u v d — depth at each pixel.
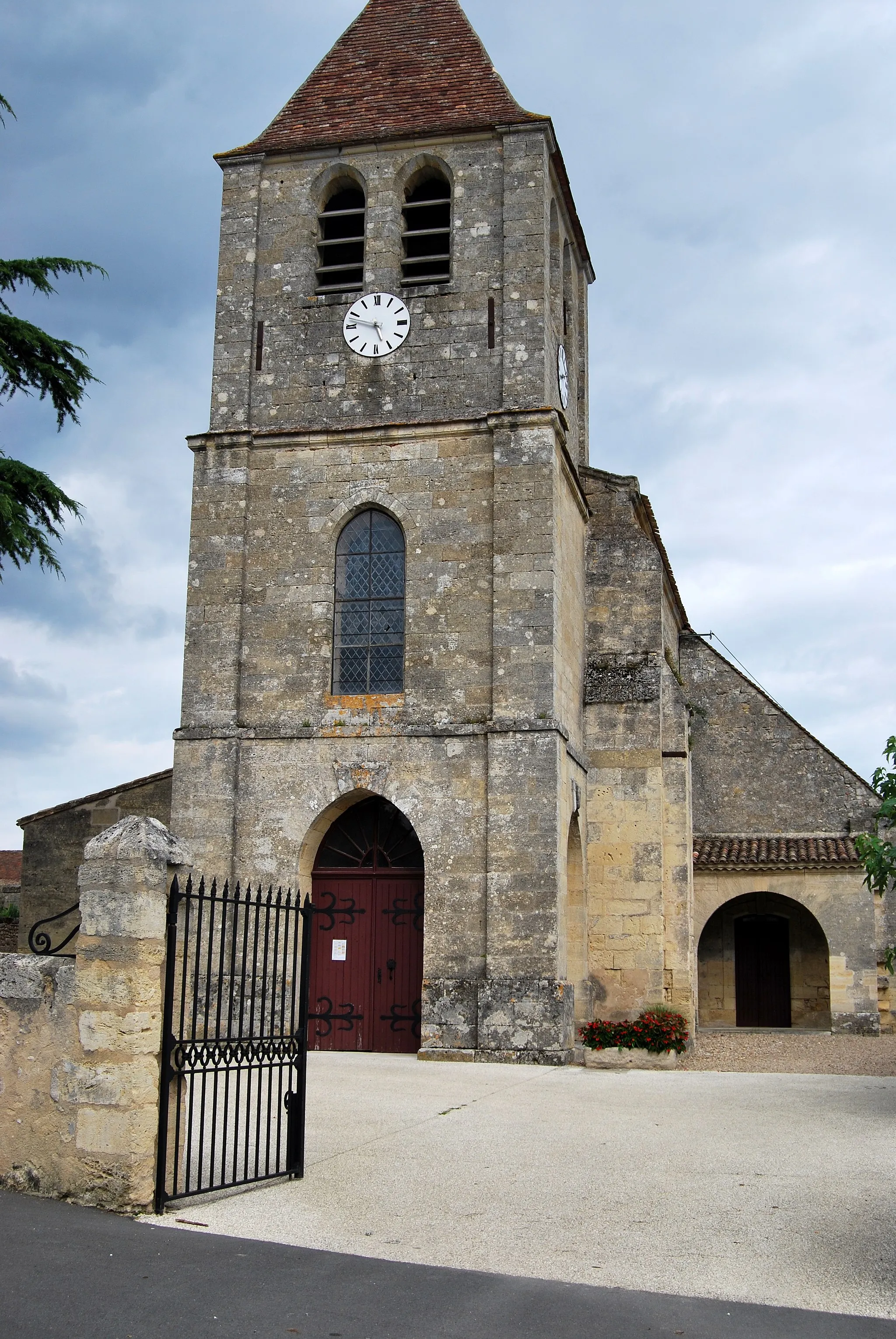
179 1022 9.45
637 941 22.42
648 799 22.88
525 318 21.98
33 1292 7.30
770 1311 7.39
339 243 23.22
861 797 30.91
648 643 23.78
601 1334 6.96
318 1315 7.14
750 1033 29.00
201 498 22.42
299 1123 10.37
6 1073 9.61
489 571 21.11
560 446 21.78
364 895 21.22
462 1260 8.26
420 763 20.53
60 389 21.05
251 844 20.92
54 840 23.70
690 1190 10.22
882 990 28.41
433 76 23.95
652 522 27.62
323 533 21.95
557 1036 18.91
